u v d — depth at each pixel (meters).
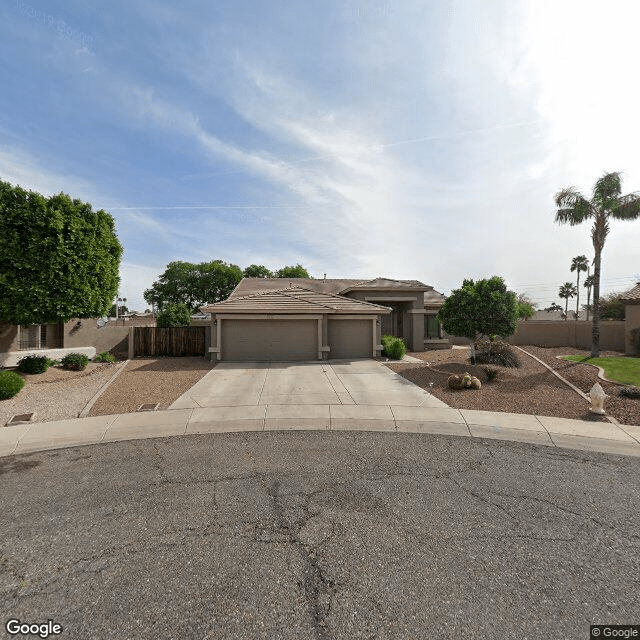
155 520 3.99
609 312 30.38
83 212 13.82
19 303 11.80
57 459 5.83
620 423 7.40
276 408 8.52
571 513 4.12
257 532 3.75
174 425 7.45
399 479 5.02
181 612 2.72
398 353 17.05
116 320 40.78
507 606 2.77
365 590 2.93
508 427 7.24
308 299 17.97
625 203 16.42
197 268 51.50
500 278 13.24
